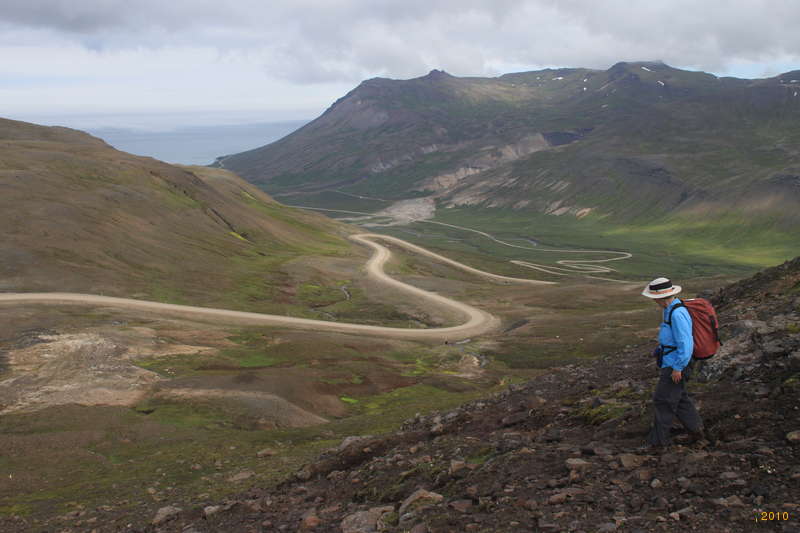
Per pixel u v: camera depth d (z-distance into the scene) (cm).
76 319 8981
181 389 5891
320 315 13312
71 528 1908
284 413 5453
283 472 2455
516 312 14175
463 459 1176
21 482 3294
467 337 11856
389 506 990
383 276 18650
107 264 13088
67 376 6109
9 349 7019
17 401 5309
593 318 12062
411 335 11825
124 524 1728
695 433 915
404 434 1673
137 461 3703
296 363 8144
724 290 2639
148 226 16538
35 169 17000
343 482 1321
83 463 3734
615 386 1452
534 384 2009
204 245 17238
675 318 893
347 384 7131
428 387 7425
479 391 7288
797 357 1059
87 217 14938
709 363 1222
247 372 6738
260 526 1144
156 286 12862
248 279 15350
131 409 5303
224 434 4606
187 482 2870
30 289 10919
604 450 966
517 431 1366
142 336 8394
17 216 13550
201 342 8819
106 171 19125
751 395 1009
